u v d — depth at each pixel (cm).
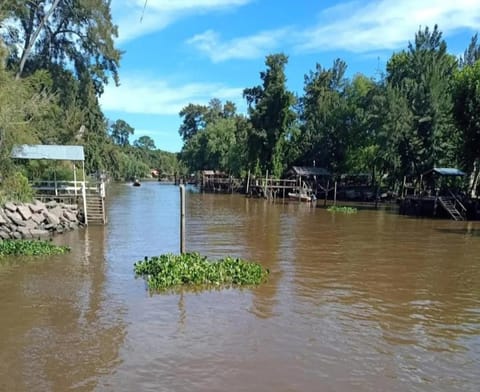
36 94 2328
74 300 1133
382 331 942
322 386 701
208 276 1308
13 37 3453
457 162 4194
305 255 1791
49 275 1394
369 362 790
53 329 933
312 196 5209
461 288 1300
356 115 5831
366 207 4525
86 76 4212
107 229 2528
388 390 692
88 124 4856
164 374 735
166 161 14838
